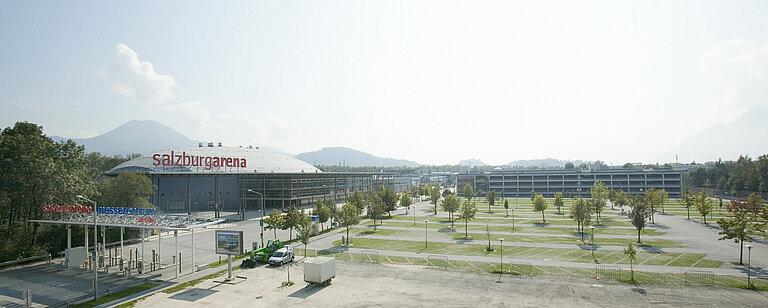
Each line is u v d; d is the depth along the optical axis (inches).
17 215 2508.6
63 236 2564.0
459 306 1466.5
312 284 1770.4
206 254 2488.9
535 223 3964.1
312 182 6338.6
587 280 1795.0
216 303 1533.0
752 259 2229.3
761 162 6240.2
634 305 1455.5
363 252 2512.3
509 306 1459.2
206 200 5526.6
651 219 3971.5
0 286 1798.7
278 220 2864.2
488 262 2194.9
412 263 2187.5
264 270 2055.9
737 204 2837.1
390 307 1465.3
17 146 2394.2
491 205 6215.6
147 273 2012.8
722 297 1537.9
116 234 2785.4
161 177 5221.5
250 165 5949.8
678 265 2094.0
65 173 2539.4
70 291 1716.3
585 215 3277.6
